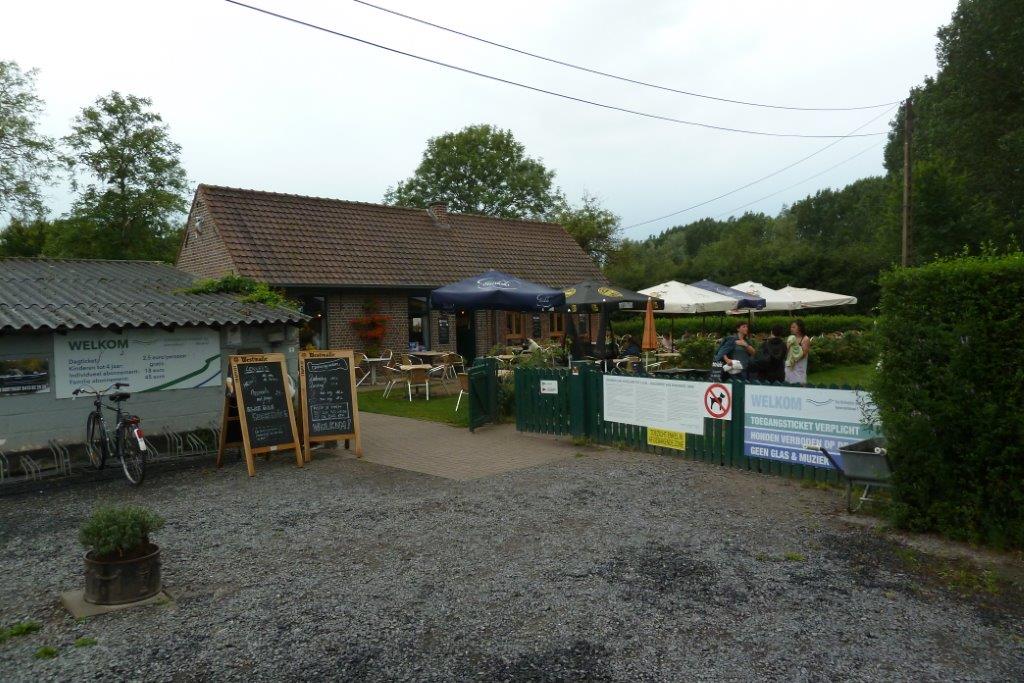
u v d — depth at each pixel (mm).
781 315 35281
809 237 89375
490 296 14898
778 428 8930
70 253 32781
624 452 10539
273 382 10195
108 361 10422
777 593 5336
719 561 6012
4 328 9273
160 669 4316
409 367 16156
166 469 9969
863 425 7824
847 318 32312
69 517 7691
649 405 10422
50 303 10805
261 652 4512
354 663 4355
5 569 6145
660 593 5352
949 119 35750
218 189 20141
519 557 6160
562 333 25625
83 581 5840
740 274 42500
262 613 5098
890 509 6812
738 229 67312
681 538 6609
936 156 31172
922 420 6445
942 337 6336
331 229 21516
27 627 4891
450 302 15188
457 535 6793
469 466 9805
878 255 38812
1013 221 32156
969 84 33906
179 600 5359
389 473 9523
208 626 4902
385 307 20703
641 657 4387
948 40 35594
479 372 12711
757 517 7234
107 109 33594
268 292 13211
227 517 7559
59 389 9953
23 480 9203
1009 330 6008
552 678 4148
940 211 29953
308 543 6645
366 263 20734
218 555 6352
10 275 12961
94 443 9750
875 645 4520
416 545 6527
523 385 12180
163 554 6398
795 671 4195
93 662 4418
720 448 9578
